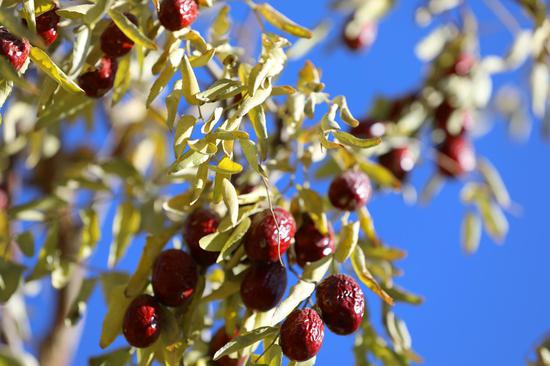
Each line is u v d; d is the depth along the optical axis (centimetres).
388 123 128
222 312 104
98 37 93
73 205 109
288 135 102
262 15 97
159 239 96
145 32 93
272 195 96
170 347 93
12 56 87
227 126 89
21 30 83
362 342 104
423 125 129
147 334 92
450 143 130
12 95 120
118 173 111
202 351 96
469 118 131
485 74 132
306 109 95
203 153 88
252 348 92
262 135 90
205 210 96
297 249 95
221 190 90
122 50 93
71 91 89
